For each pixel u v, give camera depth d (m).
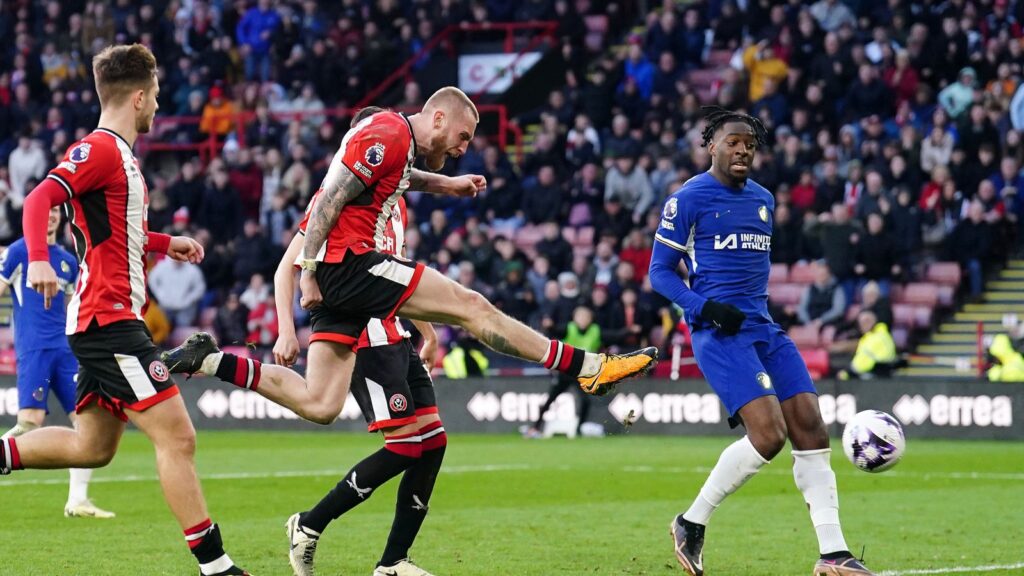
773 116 36.72
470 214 37.91
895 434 11.38
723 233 11.63
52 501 17.33
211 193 38.00
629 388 30.55
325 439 29.23
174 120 41.62
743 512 16.41
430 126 10.67
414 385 11.40
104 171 9.80
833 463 23.48
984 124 34.59
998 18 37.38
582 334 30.47
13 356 36.41
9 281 16.34
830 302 32.47
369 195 10.59
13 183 40.16
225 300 36.69
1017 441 28.25
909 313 33.00
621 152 36.47
